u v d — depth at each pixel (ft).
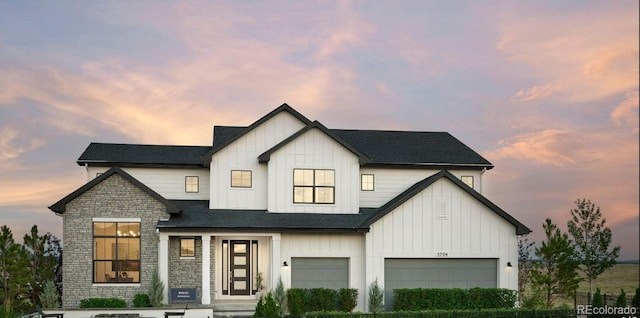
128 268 78.43
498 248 81.92
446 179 81.71
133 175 89.45
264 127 87.66
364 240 80.89
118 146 94.17
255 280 83.25
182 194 90.33
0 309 67.46
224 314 75.46
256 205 86.17
